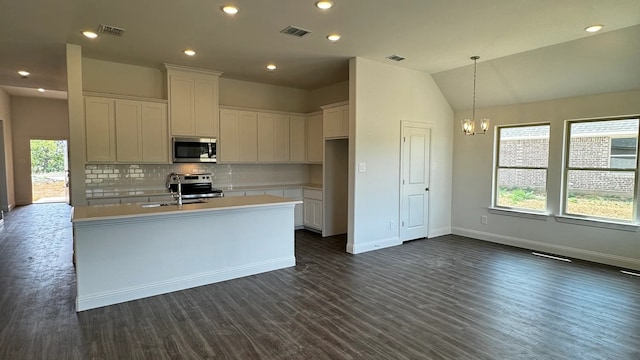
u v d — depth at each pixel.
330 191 6.36
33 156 11.23
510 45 4.42
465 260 4.89
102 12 3.43
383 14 3.47
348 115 5.61
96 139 4.94
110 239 3.41
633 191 4.57
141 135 5.26
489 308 3.34
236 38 4.20
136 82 5.46
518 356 2.54
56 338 2.77
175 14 3.48
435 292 3.74
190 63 5.34
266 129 6.54
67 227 7.02
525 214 5.52
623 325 3.00
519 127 5.68
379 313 3.24
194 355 2.54
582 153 5.01
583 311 3.27
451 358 2.52
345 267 4.58
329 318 3.14
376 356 2.55
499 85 5.44
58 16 3.52
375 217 5.44
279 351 2.61
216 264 4.04
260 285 3.94
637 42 3.89
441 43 4.38
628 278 4.15
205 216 3.94
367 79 5.16
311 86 7.01
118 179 5.50
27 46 4.45
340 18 3.60
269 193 6.46
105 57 5.01
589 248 4.88
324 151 6.23
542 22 3.67
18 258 4.89
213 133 5.87
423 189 6.09
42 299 3.51
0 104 8.77
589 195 4.96
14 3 3.21
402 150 5.70
